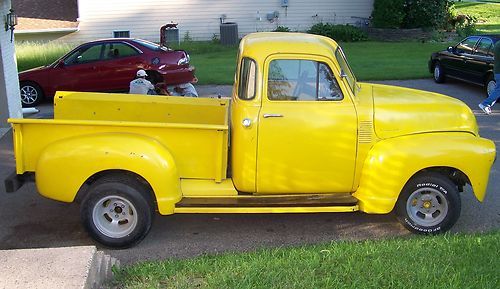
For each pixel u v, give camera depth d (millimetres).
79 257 4270
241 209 5879
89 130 5824
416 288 4375
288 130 5824
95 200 5727
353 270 4695
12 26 10891
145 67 13781
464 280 4496
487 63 13258
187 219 6652
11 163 8742
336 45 6379
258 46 5844
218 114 6953
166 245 5992
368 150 5977
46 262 4195
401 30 25625
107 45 13922
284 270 4691
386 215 6707
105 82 13836
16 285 3891
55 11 25469
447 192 5957
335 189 6074
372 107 5992
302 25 27141
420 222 6086
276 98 5848
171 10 25781
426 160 5832
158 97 6977
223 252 5742
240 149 5879
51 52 19516
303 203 5938
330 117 5859
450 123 6168
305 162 5930
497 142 9656
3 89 10641
